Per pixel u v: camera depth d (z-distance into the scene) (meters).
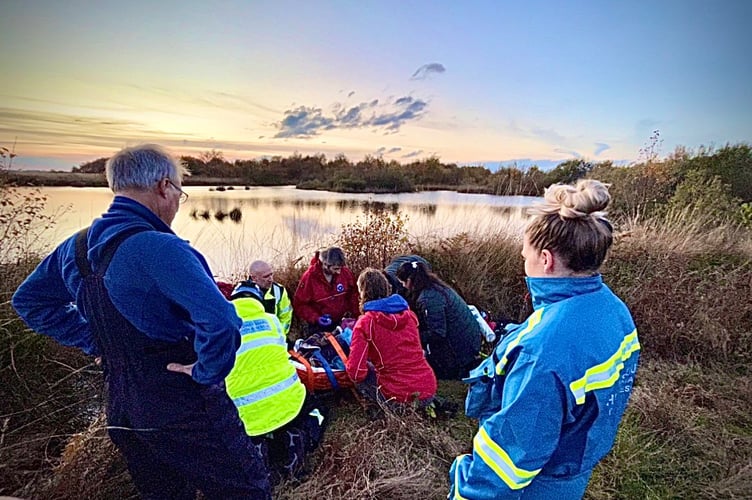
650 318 4.63
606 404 1.33
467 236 6.11
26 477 2.47
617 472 2.85
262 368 2.57
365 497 2.54
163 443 1.81
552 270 1.40
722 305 4.62
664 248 5.75
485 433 1.38
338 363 3.82
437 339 3.99
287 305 4.24
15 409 2.98
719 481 2.79
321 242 6.17
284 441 2.80
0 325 3.10
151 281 1.59
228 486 1.94
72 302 1.99
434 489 2.69
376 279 3.47
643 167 9.16
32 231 3.88
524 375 1.31
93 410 3.16
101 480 2.46
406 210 7.33
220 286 3.92
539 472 1.41
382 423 3.24
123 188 1.71
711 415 3.46
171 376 1.69
